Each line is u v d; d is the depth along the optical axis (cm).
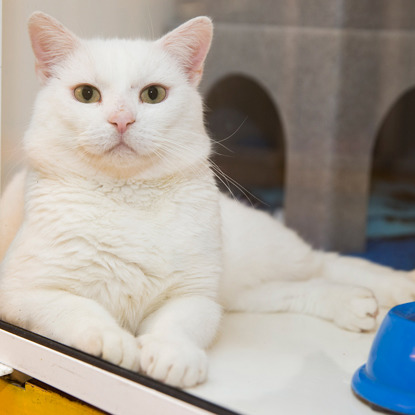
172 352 94
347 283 156
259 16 239
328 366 111
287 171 247
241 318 142
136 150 111
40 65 118
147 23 158
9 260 117
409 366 90
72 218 113
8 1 122
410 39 231
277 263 165
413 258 214
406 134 432
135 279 115
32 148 117
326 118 233
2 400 118
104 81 113
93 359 100
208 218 122
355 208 233
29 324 110
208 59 234
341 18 225
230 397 94
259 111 366
